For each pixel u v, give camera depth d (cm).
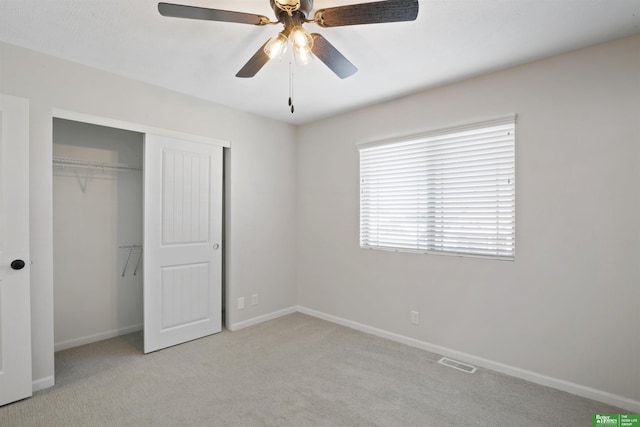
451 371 259
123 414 201
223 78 275
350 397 222
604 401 214
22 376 213
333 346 307
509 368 253
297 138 416
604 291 215
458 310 280
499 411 207
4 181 208
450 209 286
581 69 223
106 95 262
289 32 161
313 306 398
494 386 236
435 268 294
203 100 324
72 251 305
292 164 411
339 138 369
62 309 299
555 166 233
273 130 388
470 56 235
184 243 314
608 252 214
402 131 314
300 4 153
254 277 370
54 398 217
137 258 347
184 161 312
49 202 233
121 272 336
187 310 317
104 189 325
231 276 349
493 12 184
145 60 244
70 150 304
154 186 293
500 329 258
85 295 312
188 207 316
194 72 264
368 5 142
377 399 220
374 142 333
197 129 319
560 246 231
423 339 301
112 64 250
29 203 222
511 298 253
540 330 239
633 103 206
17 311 212
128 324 341
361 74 265
